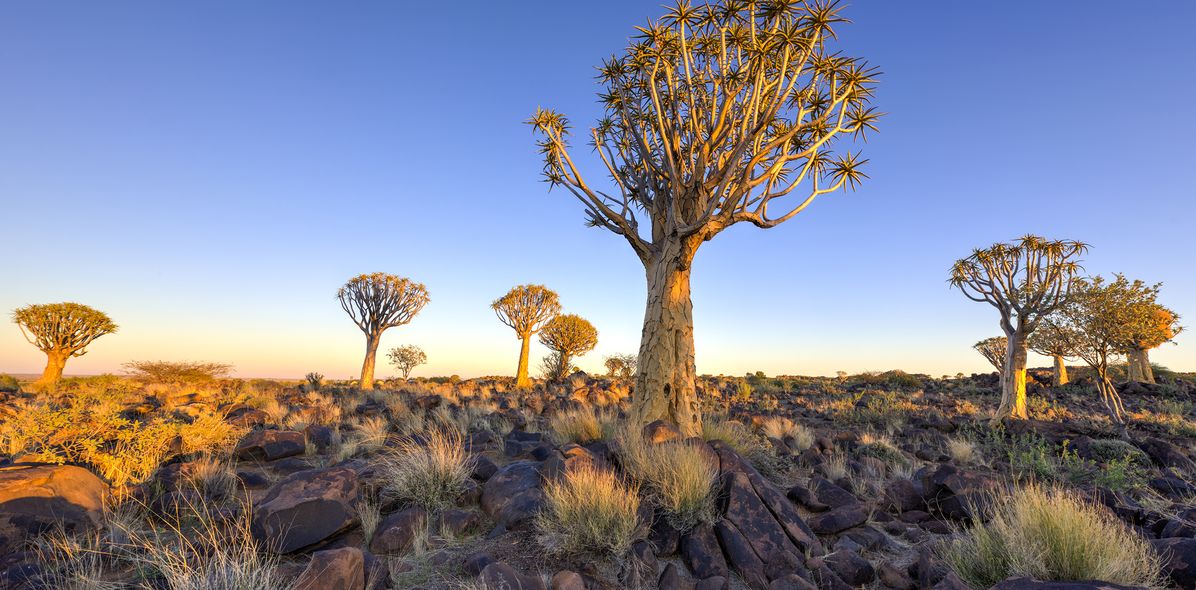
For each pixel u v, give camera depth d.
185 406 11.77
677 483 4.75
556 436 8.34
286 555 3.84
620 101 8.84
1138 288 12.36
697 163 7.39
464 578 3.59
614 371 32.28
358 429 8.80
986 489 5.42
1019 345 13.86
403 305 23.55
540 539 4.18
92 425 6.42
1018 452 9.54
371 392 17.69
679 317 7.75
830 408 16.55
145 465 5.55
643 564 3.89
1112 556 3.77
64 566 3.35
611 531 4.14
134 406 11.71
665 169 8.31
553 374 31.45
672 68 7.98
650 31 7.69
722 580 3.63
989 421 13.73
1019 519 4.29
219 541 3.81
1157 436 12.07
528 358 27.34
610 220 8.62
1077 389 23.34
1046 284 13.46
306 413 10.73
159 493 4.94
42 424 6.13
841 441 9.84
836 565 4.16
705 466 5.18
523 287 27.55
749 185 7.17
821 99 8.03
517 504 4.74
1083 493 5.63
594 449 6.45
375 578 3.41
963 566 4.07
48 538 3.75
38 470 4.30
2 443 6.09
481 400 14.69
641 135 8.42
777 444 8.54
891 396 19.33
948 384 27.08
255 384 23.25
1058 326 13.26
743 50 7.47
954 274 15.34
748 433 8.91
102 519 4.21
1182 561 3.88
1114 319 12.32
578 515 4.18
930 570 3.87
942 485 5.63
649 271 8.38
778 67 7.21
